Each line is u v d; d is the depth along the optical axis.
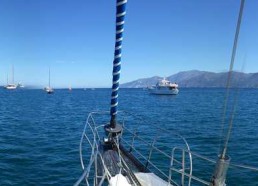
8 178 14.74
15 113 52.69
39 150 21.09
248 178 13.80
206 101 87.56
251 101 87.00
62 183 14.16
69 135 28.39
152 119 42.31
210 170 14.70
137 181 6.55
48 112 56.12
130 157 8.09
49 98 117.94
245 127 32.81
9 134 28.44
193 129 31.47
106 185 7.29
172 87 115.50
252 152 19.52
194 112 52.97
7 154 19.59
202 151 20.34
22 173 15.54
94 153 6.87
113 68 7.51
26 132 30.06
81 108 66.19
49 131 31.19
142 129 31.12
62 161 17.88
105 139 8.70
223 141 4.27
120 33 7.09
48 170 16.08
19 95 146.12
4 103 81.94
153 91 120.31
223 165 4.27
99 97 129.38
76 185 5.45
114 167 7.37
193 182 13.09
